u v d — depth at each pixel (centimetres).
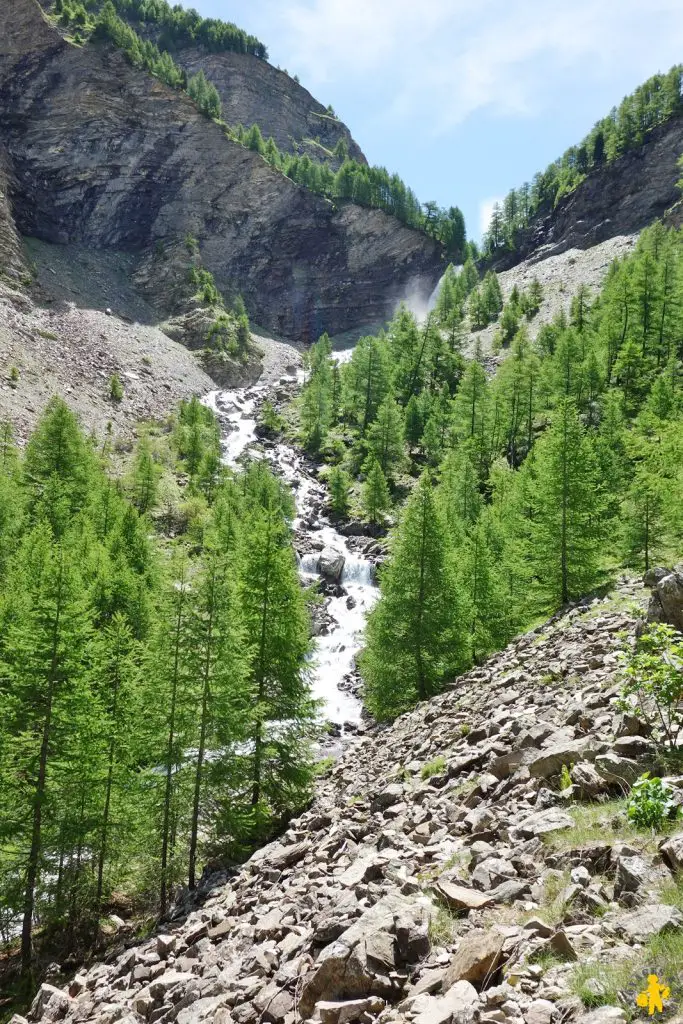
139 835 2116
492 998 429
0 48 16338
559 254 16700
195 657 2067
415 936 573
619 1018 354
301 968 650
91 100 16862
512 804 912
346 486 8138
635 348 7406
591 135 18500
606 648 1702
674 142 16100
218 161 18262
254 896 1248
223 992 717
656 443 3716
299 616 2655
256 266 18725
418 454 9131
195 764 2077
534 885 610
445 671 3222
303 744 2478
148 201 17338
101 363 12012
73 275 14762
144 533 5453
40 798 1998
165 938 1228
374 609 3728
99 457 8381
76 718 2091
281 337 18412
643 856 559
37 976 1883
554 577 3488
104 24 17962
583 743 965
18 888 1994
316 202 19725
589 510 3475
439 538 3284
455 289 14488
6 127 15875
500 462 7381
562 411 3588
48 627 2070
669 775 743
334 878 953
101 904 2242
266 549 2600
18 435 8425
